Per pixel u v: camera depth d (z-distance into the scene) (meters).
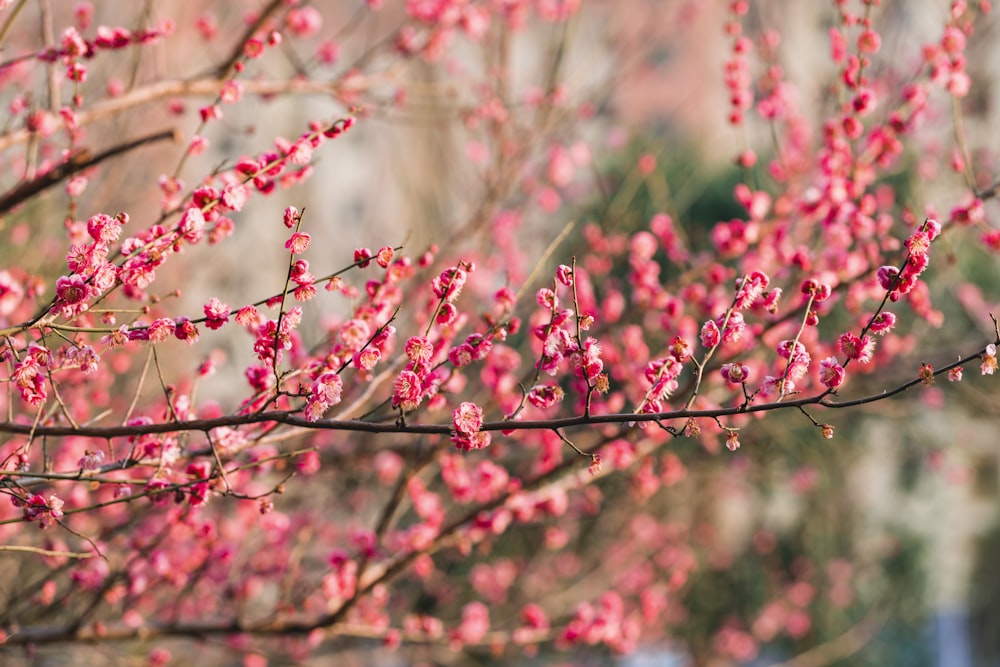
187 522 4.43
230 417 2.92
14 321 4.94
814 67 8.01
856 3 9.38
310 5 5.95
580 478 4.91
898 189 7.68
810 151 6.84
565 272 2.82
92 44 3.87
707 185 11.67
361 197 13.08
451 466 4.77
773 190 7.51
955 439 11.77
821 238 5.21
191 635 4.86
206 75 5.07
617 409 4.58
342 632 4.89
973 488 13.76
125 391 7.16
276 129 10.88
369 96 6.82
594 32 9.76
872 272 4.54
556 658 9.93
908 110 4.94
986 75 8.57
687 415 2.69
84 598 5.24
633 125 9.92
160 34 3.97
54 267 5.36
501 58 7.09
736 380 2.72
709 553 11.46
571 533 10.16
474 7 6.33
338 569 4.71
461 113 7.09
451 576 9.20
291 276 2.80
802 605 11.95
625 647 5.55
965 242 8.73
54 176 3.81
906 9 8.60
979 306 8.58
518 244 8.94
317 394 2.74
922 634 13.59
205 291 9.05
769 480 10.16
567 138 7.91
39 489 4.51
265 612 6.81
